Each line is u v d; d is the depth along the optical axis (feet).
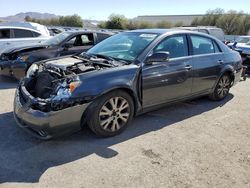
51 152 11.85
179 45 16.15
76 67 13.29
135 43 15.33
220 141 13.56
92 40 26.96
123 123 13.76
